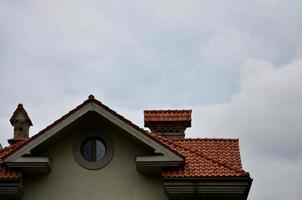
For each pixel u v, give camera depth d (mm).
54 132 18000
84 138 18766
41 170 18188
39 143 17906
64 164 18594
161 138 19531
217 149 20453
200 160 18453
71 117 18109
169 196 18031
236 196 17984
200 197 17953
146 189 18328
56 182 18438
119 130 18547
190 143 20750
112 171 18516
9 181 17688
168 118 22828
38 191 18359
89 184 18406
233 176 17719
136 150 18688
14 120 23500
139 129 18109
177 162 17875
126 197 18266
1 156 19250
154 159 17844
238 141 20906
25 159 17781
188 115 22859
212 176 17719
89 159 18703
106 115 18219
